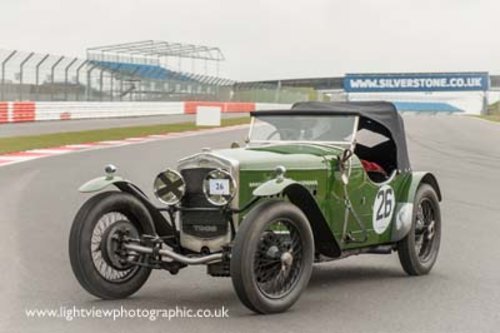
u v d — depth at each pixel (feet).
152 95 185.37
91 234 18.67
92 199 18.95
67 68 142.20
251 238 17.01
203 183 18.60
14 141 80.79
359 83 261.44
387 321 17.44
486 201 43.50
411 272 23.15
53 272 22.54
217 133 112.37
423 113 266.77
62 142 83.61
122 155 69.10
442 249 28.02
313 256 18.51
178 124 136.67
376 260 25.95
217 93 223.51
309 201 18.38
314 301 19.34
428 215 23.90
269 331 16.37
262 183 18.74
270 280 17.94
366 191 21.30
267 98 254.88
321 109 23.09
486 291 20.92
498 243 29.40
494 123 191.11
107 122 136.67
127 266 19.21
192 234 19.10
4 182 47.09
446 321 17.56
